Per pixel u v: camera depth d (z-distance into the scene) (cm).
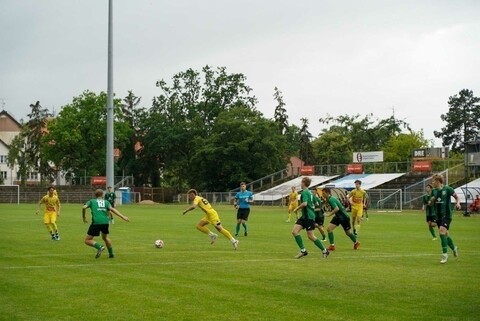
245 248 2138
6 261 1731
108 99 5069
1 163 13225
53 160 10194
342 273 1491
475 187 6012
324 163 11525
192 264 1667
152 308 1073
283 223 3838
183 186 11838
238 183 9662
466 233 2991
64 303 1117
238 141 9581
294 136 12238
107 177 5041
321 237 2689
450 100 12188
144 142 11131
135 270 1547
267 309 1066
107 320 984
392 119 11656
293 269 1567
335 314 1026
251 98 10806
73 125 9994
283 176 9319
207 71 10762
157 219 4281
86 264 1666
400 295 1196
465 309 1065
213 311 1049
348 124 11694
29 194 9350
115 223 3775
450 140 12088
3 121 15012
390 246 2245
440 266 1633
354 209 2906
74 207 6831
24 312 1043
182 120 10700
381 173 8288
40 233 2842
